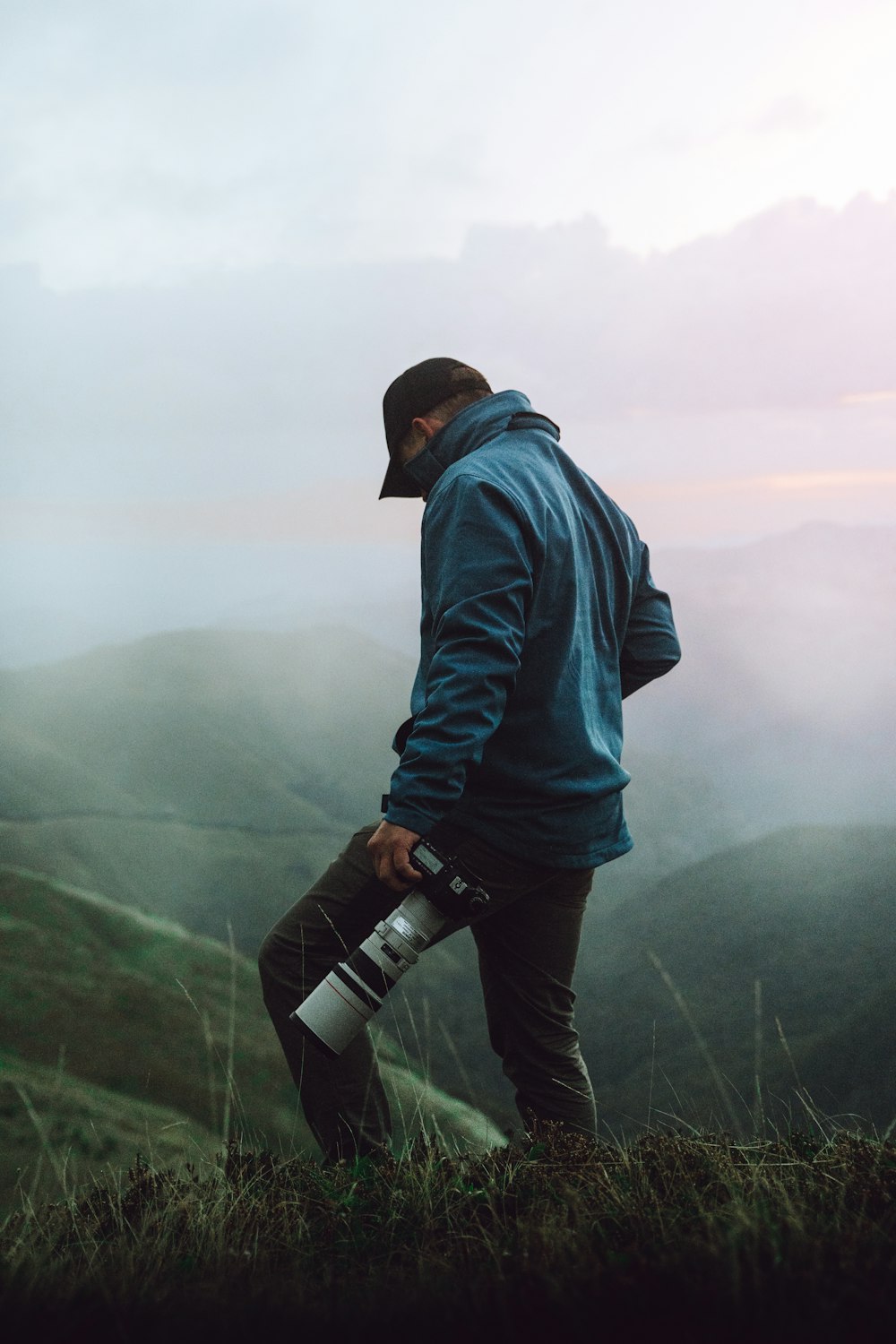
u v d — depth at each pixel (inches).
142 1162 84.0
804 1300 46.4
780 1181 66.6
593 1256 54.6
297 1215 72.0
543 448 105.2
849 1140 75.1
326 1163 92.4
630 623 113.8
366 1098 96.4
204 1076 2252.7
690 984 3816.4
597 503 107.5
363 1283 58.9
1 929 2962.6
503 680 88.4
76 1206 77.7
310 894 100.3
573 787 96.3
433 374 110.2
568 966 106.0
